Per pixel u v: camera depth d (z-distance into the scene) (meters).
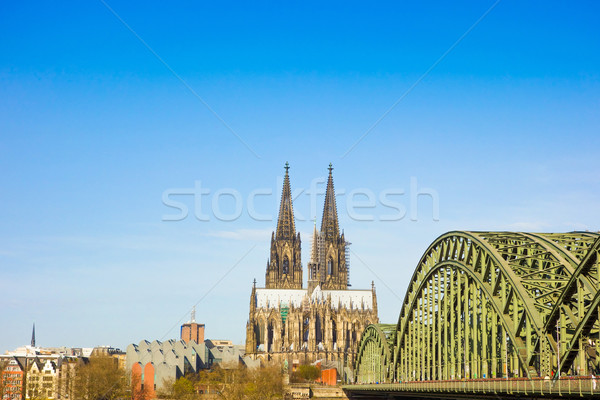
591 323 93.00
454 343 147.62
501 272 115.44
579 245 113.25
